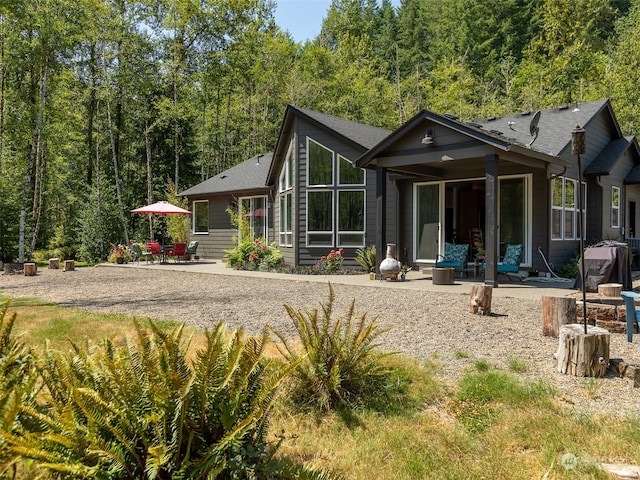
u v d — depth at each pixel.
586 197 14.02
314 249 14.78
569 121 13.80
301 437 3.01
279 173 17.12
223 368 2.28
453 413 3.36
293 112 15.13
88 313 7.14
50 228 25.91
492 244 9.84
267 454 2.28
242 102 32.03
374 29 46.81
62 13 18.89
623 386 3.85
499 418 3.21
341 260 14.11
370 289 10.18
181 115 25.36
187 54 26.56
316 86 32.53
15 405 1.88
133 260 19.44
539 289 9.70
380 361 4.29
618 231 15.66
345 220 14.55
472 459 2.71
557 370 4.27
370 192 14.31
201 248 21.62
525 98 29.12
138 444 2.04
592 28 32.50
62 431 1.94
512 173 12.36
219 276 13.66
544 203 11.90
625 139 15.38
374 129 17.16
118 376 2.12
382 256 11.84
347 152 14.38
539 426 3.06
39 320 6.54
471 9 36.81
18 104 19.62
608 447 2.77
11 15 17.16
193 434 2.02
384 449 2.83
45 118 20.36
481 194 15.94
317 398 3.46
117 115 27.52
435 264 13.07
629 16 33.88
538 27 35.97
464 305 7.82
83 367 2.35
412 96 33.03
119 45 23.14
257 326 6.17
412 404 3.48
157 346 2.28
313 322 3.71
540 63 32.34
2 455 1.88
